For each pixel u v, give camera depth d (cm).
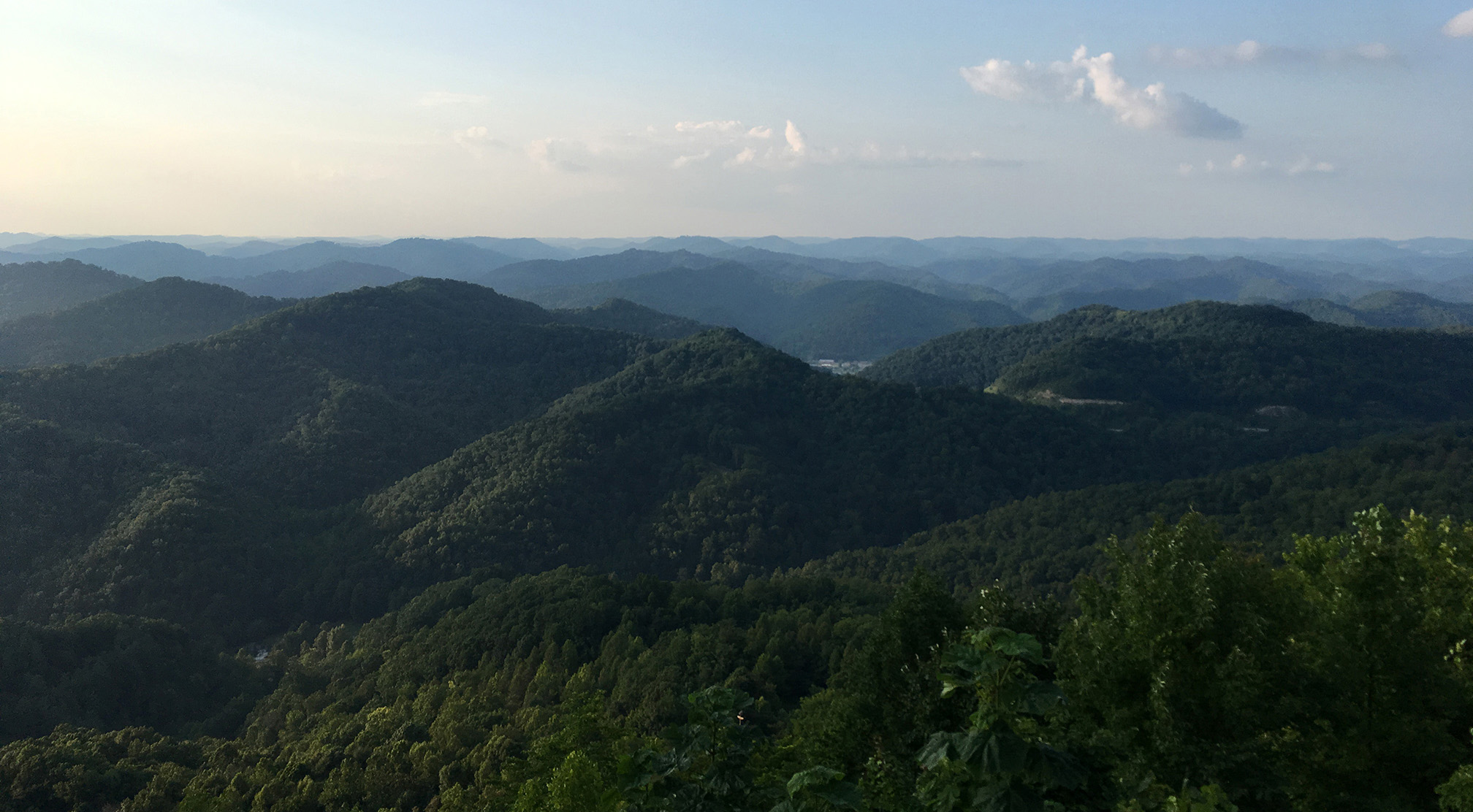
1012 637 732
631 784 980
